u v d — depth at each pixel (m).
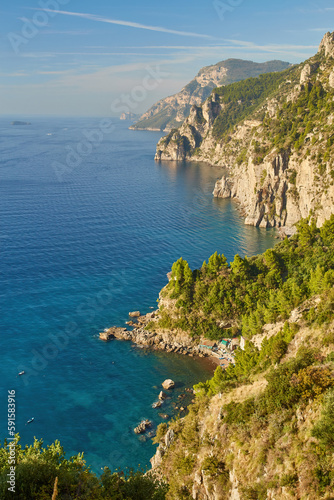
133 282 129.25
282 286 101.12
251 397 48.81
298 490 33.31
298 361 46.91
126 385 85.31
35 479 32.41
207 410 56.88
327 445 34.41
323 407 37.72
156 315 109.06
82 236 169.12
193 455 49.72
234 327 101.50
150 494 37.97
